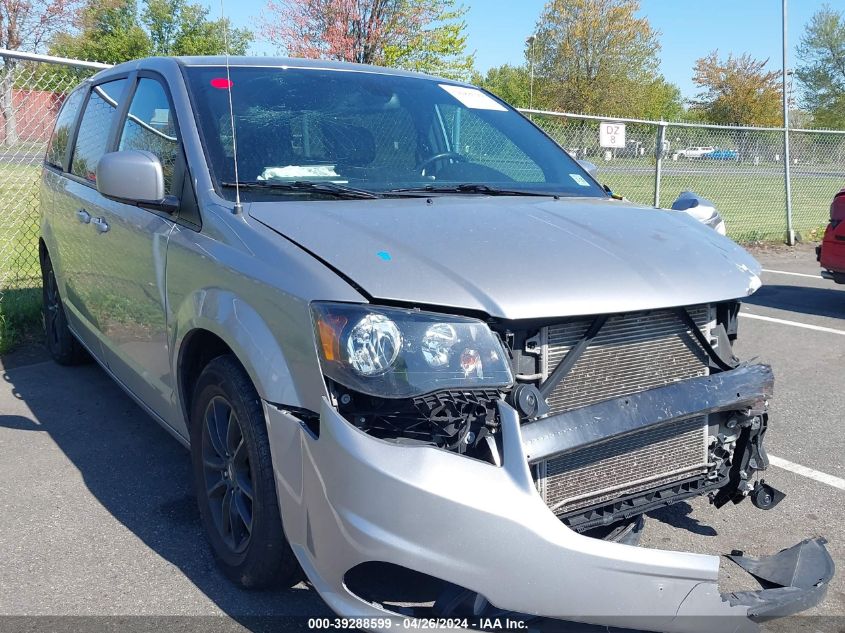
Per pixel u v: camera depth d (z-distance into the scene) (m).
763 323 7.78
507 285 2.46
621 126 10.82
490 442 2.32
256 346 2.59
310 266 2.52
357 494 2.26
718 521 3.66
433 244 2.60
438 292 2.40
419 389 2.29
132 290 3.66
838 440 4.72
